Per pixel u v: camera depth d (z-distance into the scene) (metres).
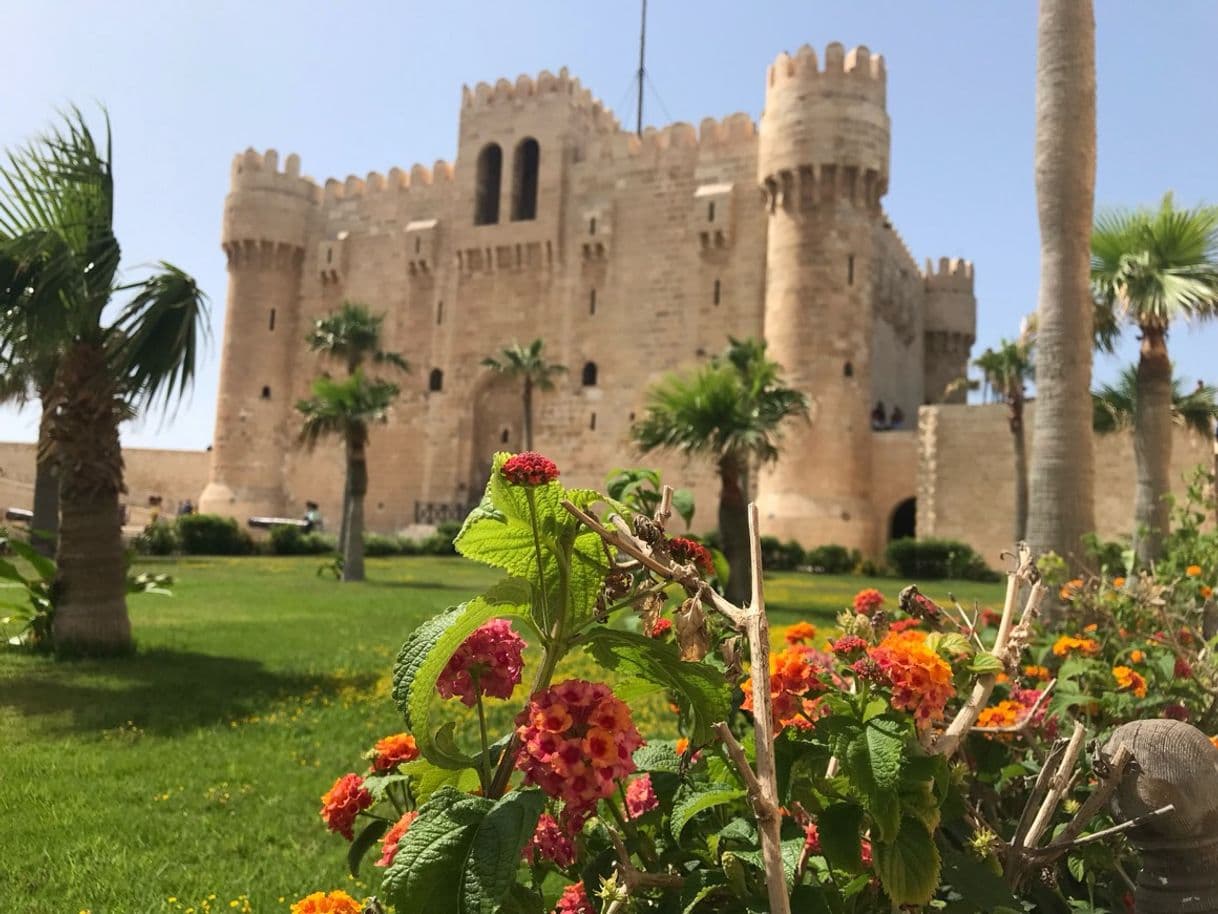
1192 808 2.44
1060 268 10.20
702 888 2.52
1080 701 4.23
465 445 48.38
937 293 52.09
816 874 2.74
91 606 12.84
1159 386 14.15
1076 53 10.24
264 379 52.53
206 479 60.66
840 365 38.00
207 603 21.19
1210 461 27.86
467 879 1.91
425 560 41.78
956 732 2.67
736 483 21.20
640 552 2.18
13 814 6.47
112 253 11.65
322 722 9.56
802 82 39.12
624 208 45.78
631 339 44.66
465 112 50.59
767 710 2.07
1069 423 10.05
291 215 53.44
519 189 49.62
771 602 23.69
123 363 11.88
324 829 6.42
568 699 2.08
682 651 2.15
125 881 5.36
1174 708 4.56
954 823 3.38
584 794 2.00
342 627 17.33
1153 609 6.55
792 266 38.84
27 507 49.94
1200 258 14.09
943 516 37.34
